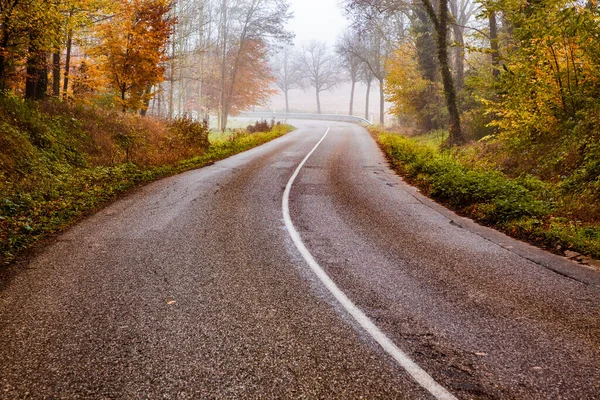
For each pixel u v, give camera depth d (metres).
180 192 9.37
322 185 10.48
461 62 26.38
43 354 2.99
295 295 4.02
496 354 3.01
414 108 27.75
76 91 19.47
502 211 7.05
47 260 5.04
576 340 3.21
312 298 3.96
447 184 9.11
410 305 3.82
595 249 5.18
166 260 5.00
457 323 3.48
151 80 19.05
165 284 4.27
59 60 17.81
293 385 2.64
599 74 9.10
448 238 6.05
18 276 4.52
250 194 9.17
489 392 2.57
